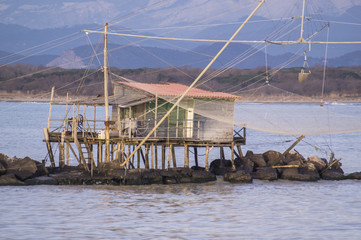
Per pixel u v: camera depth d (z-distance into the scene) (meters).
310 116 144.75
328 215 103.75
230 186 136.00
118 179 132.50
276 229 92.00
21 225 91.31
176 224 94.25
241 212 105.12
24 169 129.62
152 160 139.62
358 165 189.00
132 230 89.56
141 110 144.25
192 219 98.31
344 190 133.25
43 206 106.25
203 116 145.88
